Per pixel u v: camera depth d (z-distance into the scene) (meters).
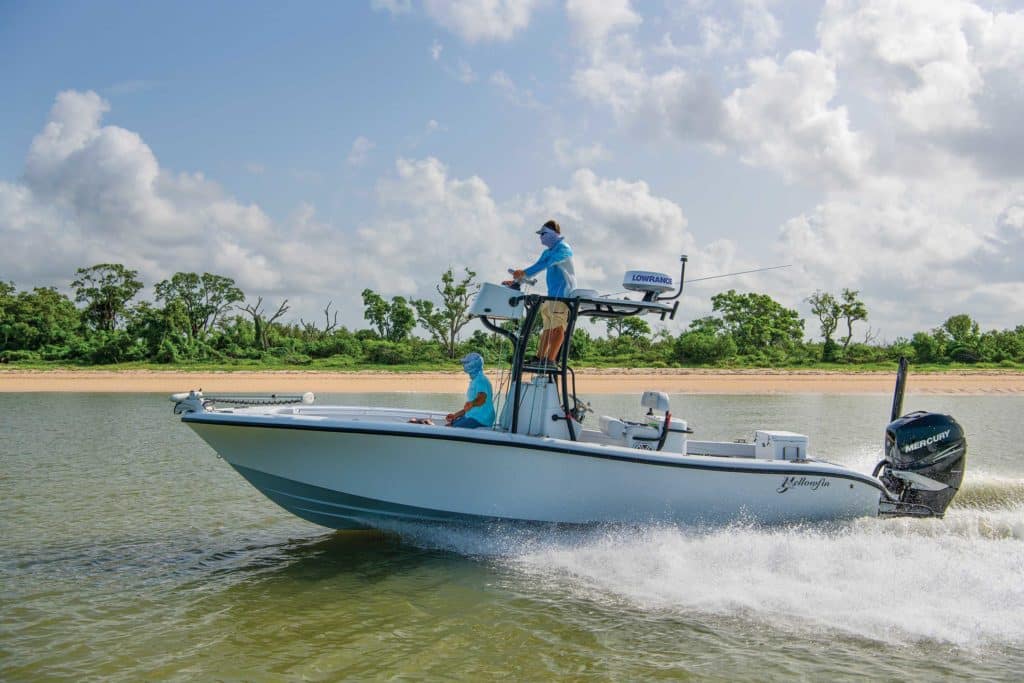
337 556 6.88
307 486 6.76
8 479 10.66
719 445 8.17
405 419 8.05
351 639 5.00
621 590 5.89
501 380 7.16
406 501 6.72
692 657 4.73
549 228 6.92
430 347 53.50
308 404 8.12
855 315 63.78
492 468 6.55
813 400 30.89
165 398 28.05
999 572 6.15
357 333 59.59
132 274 68.81
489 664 4.62
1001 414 24.83
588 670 4.55
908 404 29.14
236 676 4.44
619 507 6.76
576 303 6.80
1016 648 4.88
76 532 7.77
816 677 4.47
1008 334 61.31
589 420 19.83
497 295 6.73
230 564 6.67
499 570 6.41
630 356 53.56
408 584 6.08
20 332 52.75
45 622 5.30
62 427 17.45
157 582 6.18
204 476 10.88
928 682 4.41
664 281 6.80
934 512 7.51
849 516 7.20
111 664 4.61
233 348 52.25
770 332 64.50
